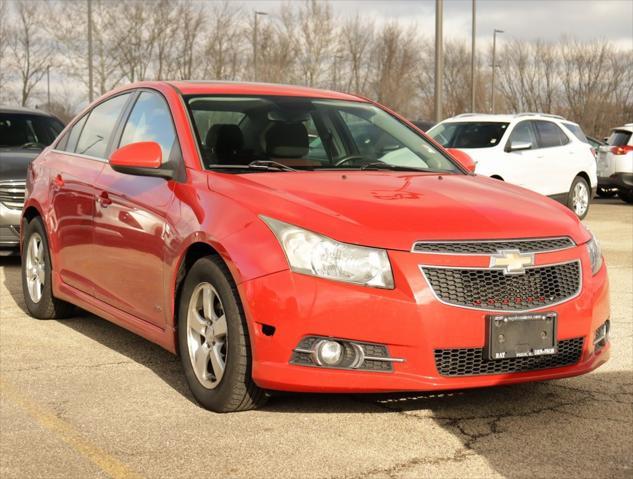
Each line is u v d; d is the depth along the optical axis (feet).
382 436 12.12
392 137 16.97
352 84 151.94
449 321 11.95
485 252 12.25
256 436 12.08
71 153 19.22
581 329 12.91
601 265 13.74
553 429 12.50
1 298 22.33
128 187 15.71
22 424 12.60
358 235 12.01
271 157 15.12
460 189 14.25
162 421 12.72
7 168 27.30
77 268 17.76
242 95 16.37
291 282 11.88
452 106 165.07
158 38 126.93
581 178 49.01
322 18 143.95
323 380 11.92
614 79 155.84
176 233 13.79
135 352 16.84
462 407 13.43
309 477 10.68
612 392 14.37
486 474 10.80
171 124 15.46
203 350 13.32
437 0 56.29
